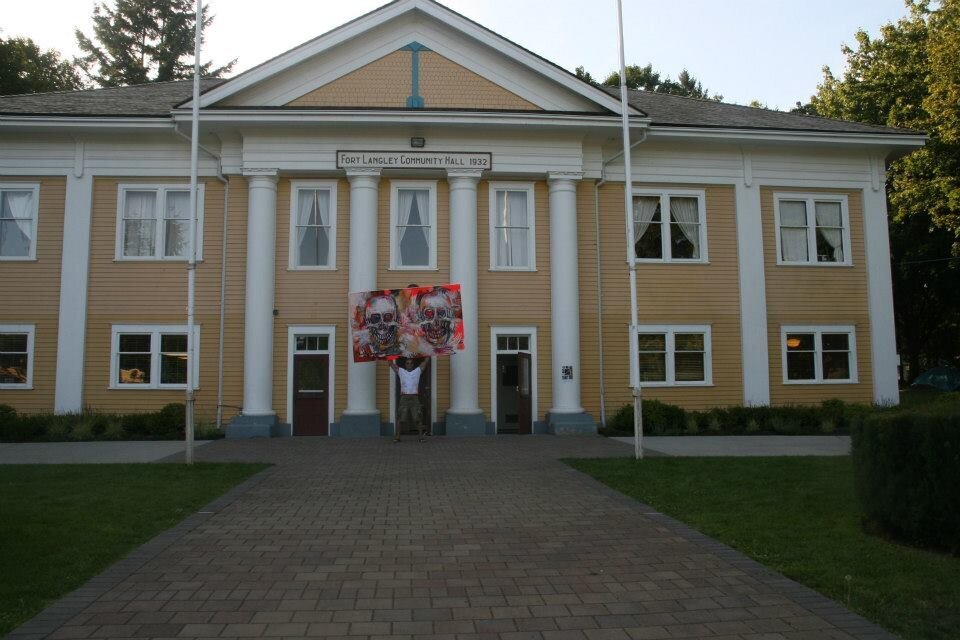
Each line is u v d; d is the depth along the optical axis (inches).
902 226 1499.8
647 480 450.3
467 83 804.6
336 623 203.5
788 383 862.5
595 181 842.2
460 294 735.1
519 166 807.1
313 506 375.9
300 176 800.9
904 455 287.7
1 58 1314.0
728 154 872.9
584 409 814.5
